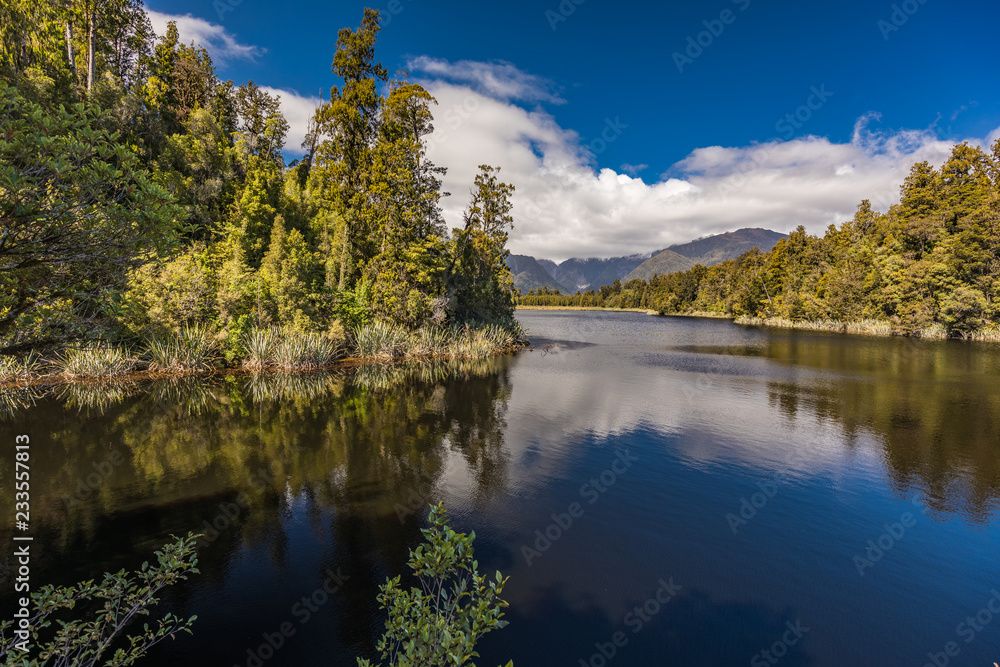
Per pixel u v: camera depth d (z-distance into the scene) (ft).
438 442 45.29
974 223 153.69
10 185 8.95
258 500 32.32
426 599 12.39
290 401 60.90
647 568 24.90
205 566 24.36
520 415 55.62
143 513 30.19
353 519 29.76
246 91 161.58
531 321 271.28
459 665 10.57
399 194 106.93
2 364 63.41
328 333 91.40
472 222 146.72
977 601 22.49
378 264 106.22
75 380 68.49
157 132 105.50
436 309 109.09
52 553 25.23
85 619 19.63
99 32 111.65
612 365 97.35
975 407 59.11
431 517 12.32
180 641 18.93
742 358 107.96
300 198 134.31
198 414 54.08
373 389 69.21
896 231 187.11
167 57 143.02
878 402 62.34
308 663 17.83
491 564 25.09
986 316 147.84
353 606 21.29
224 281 84.43
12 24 84.89
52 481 35.12
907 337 158.40
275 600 21.71
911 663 18.65
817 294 223.71
